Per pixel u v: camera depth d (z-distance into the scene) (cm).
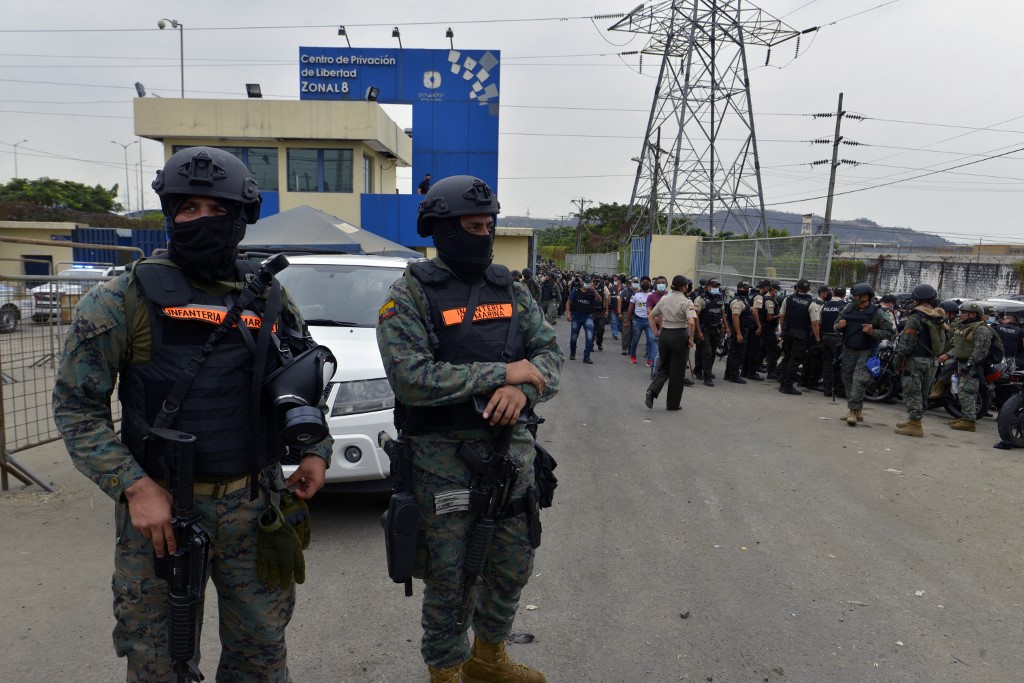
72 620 333
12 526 448
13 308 529
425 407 237
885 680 300
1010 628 349
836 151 3225
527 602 364
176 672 194
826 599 376
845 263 3400
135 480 183
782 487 580
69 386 185
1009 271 2803
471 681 271
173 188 190
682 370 915
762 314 1251
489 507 239
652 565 414
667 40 3797
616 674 299
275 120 2173
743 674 301
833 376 1066
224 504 199
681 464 647
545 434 762
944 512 527
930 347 802
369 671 297
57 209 3441
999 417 762
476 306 245
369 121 2188
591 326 1434
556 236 9819
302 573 209
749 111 3653
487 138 2625
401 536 231
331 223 1024
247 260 223
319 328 495
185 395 192
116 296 189
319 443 218
